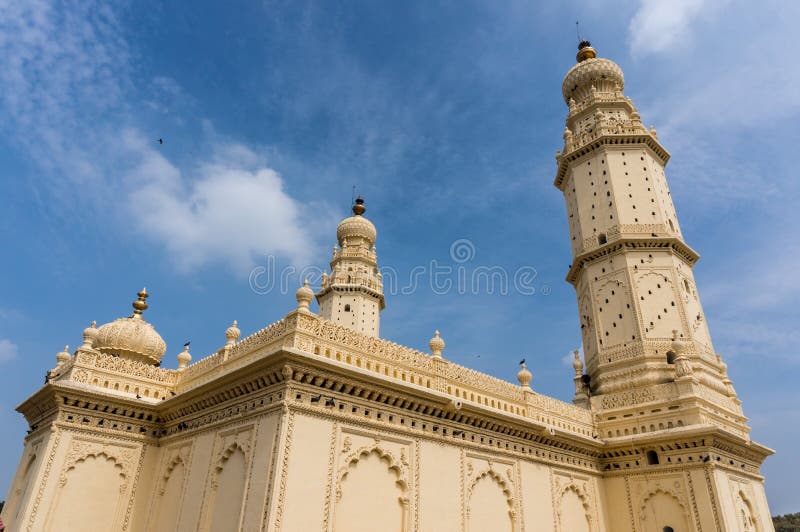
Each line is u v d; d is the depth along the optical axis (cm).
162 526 1833
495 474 2008
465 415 1956
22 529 1689
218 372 1944
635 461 2469
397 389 1741
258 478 1440
